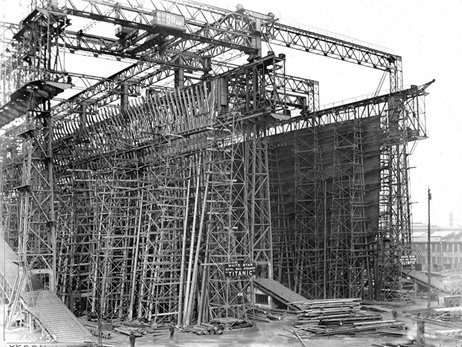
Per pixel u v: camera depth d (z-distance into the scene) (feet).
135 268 157.69
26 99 134.72
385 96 189.06
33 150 132.05
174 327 140.87
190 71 199.31
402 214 192.34
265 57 151.94
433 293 191.21
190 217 157.48
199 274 152.66
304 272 204.44
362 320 142.51
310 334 132.36
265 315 160.35
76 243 168.86
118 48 170.09
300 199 207.51
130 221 173.68
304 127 220.23
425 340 120.78
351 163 188.55
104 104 207.92
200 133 155.84
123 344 122.72
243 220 180.04
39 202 129.59
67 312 118.62
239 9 168.35
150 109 176.65
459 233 250.98
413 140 190.60
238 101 165.07
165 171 160.15
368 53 211.00
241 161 164.55
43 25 134.21
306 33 194.70
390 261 189.88
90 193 176.55
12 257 136.15
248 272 146.20
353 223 192.03
